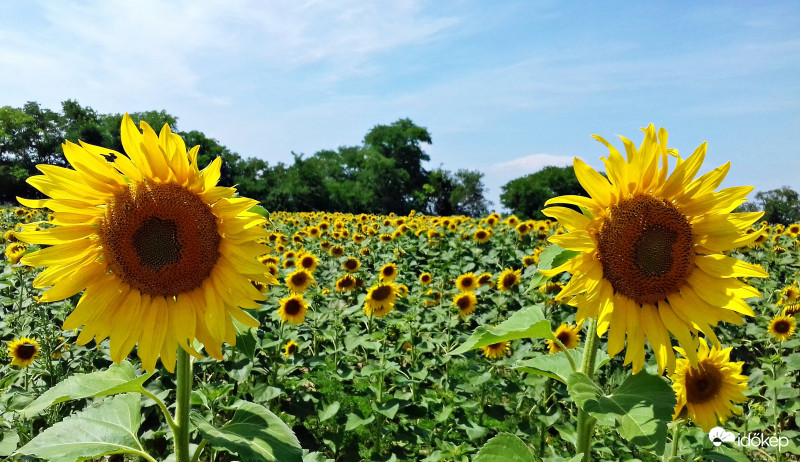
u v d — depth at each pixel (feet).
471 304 25.14
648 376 7.61
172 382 17.04
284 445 7.81
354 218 90.79
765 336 25.04
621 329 8.17
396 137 354.13
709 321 8.26
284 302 21.67
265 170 260.01
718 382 11.90
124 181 8.61
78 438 7.88
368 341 20.76
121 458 15.37
